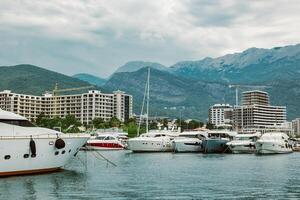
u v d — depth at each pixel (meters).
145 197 36.88
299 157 93.50
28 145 46.94
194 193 39.25
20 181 44.56
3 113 48.31
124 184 44.81
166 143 108.50
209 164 71.81
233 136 111.12
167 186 43.56
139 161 77.94
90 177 50.56
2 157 45.19
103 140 119.56
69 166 66.12
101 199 35.72
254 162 77.19
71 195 37.47
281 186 44.34
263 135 108.38
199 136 110.38
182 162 75.94
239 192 40.16
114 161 77.75
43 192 38.69
